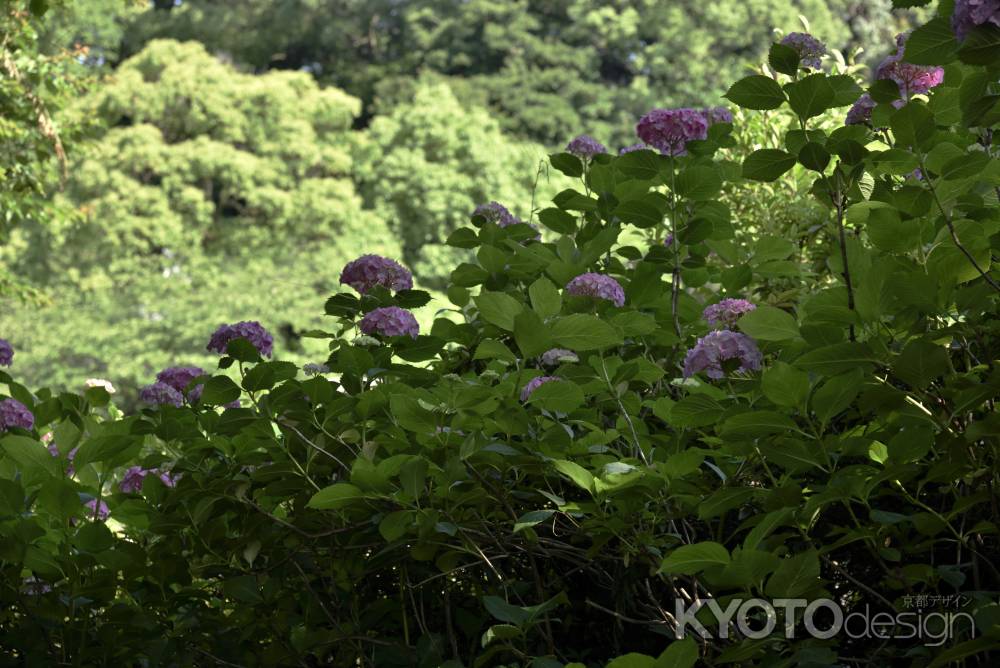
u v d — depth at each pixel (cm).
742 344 161
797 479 174
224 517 196
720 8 2431
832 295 167
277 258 2111
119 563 189
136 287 1998
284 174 2172
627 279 237
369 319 196
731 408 158
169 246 2083
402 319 196
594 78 2669
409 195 2230
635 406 183
